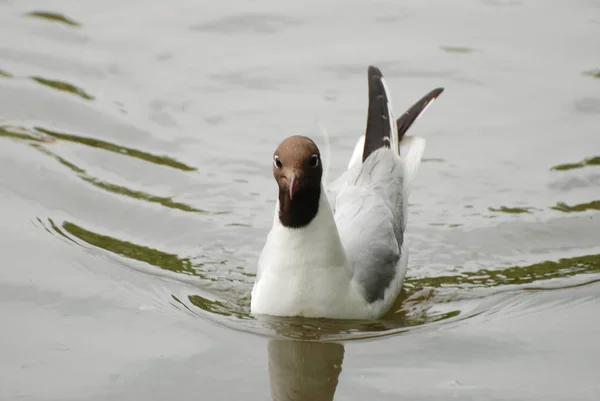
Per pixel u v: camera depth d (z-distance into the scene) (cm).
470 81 1677
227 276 1232
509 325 1109
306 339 1073
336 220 1212
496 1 1958
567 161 1476
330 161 1462
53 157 1456
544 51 1759
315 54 1758
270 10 1914
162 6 1928
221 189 1410
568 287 1202
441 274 1253
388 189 1273
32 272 1195
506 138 1534
